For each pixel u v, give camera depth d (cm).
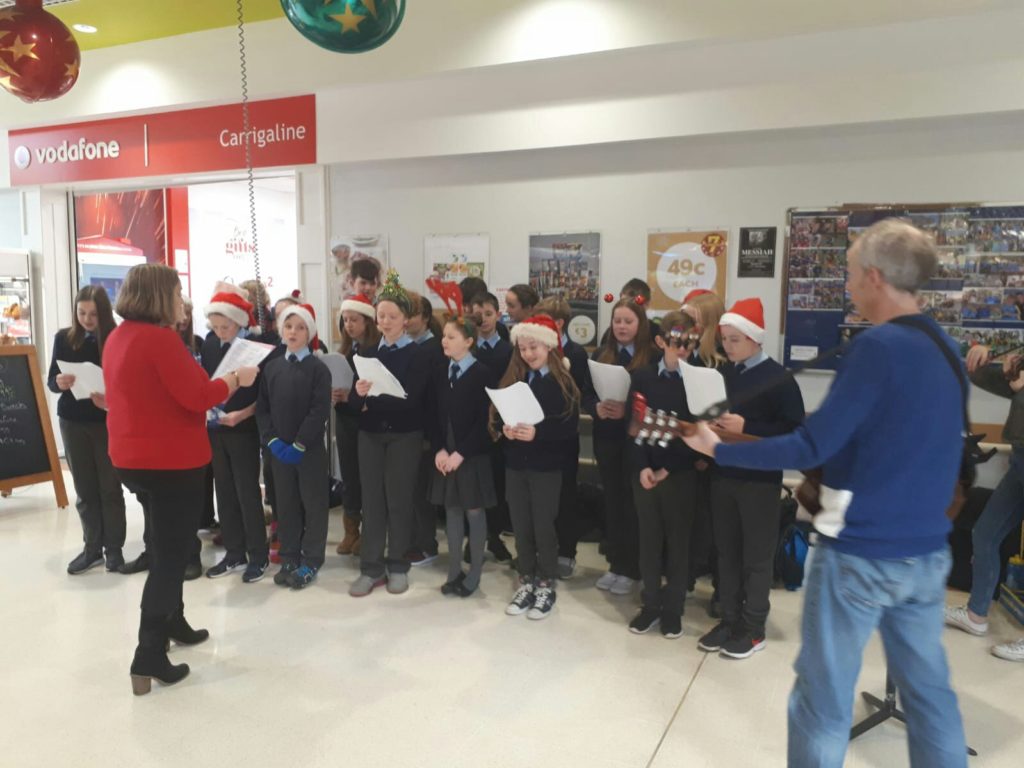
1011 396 297
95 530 360
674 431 169
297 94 482
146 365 232
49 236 606
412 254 488
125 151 543
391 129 462
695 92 390
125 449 235
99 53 524
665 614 295
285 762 212
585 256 444
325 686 254
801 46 369
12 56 297
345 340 391
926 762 158
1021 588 323
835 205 389
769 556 271
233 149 508
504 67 420
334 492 441
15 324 591
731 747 220
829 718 157
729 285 413
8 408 457
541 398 301
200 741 222
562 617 312
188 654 278
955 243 369
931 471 148
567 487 354
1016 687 256
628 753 216
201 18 472
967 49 342
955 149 366
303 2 233
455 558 334
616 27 388
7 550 394
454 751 217
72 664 269
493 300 365
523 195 456
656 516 290
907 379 144
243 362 282
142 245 720
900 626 156
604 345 347
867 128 378
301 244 517
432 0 425
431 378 331
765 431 252
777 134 395
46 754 215
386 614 314
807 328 397
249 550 352
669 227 424
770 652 280
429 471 378
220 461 352
